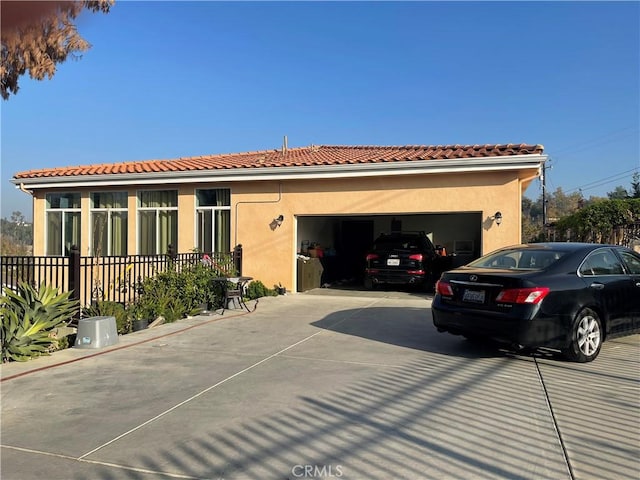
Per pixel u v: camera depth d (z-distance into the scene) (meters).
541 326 5.76
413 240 13.83
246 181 13.80
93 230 15.75
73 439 3.86
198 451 3.64
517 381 5.30
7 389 5.09
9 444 3.78
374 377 5.45
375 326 8.51
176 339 7.50
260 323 8.83
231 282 10.62
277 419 4.23
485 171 11.55
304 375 5.54
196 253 11.46
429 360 6.20
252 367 5.89
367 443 3.74
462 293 6.42
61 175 15.50
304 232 15.21
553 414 4.30
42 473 3.32
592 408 4.46
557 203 73.94
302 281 13.76
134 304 8.96
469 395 4.83
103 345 7.00
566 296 5.96
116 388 5.12
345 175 12.52
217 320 9.15
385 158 12.49
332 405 4.56
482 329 6.09
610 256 6.86
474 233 18.09
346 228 19.17
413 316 9.54
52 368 5.89
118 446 3.73
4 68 7.93
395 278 13.43
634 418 4.21
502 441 3.75
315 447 3.68
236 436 3.89
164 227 14.91
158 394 4.92
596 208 15.77
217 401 4.70
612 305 6.46
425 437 3.84
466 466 3.36
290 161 13.69
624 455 3.51
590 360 6.16
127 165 16.33
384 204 12.59
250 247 13.88
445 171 11.66
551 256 6.53
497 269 6.55
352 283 16.73
